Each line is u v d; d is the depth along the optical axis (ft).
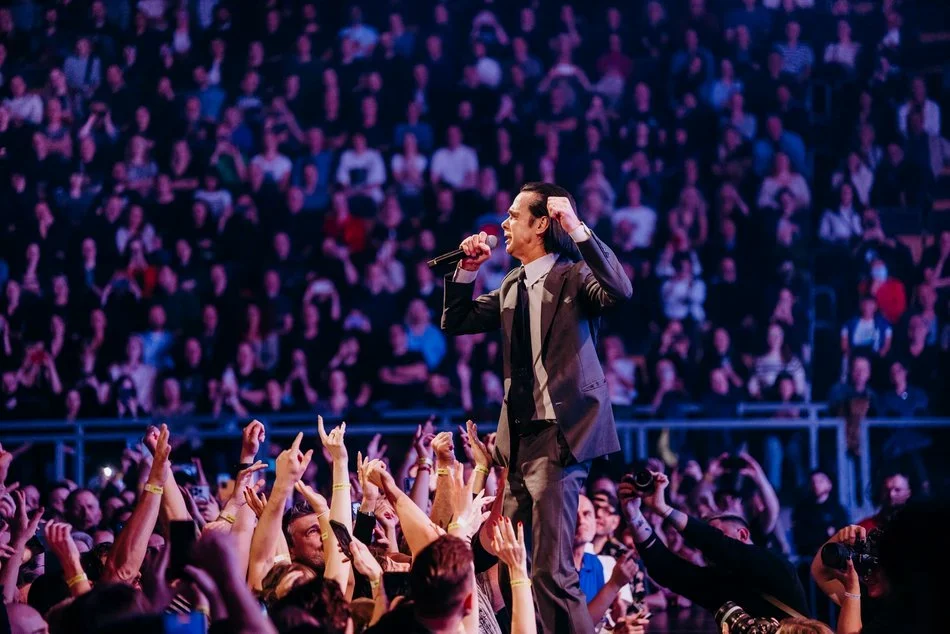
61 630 10.01
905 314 38.58
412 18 51.34
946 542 7.11
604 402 13.56
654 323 39.47
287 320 39.14
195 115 47.01
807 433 32.68
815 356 38.78
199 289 41.52
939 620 7.05
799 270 41.06
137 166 45.39
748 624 12.42
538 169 44.70
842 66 47.39
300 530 13.93
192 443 31.99
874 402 35.70
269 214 43.27
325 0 50.31
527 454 13.66
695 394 36.76
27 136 45.16
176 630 9.48
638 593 19.49
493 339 37.93
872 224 42.01
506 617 15.14
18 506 13.66
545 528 13.24
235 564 9.20
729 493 23.88
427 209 43.39
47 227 42.78
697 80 47.01
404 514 12.21
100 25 49.67
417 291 40.65
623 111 47.44
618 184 44.60
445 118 47.24
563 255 14.05
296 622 9.88
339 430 13.37
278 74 48.73
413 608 10.62
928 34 48.67
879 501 28.30
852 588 12.90
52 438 32.65
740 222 41.86
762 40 48.24
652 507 13.39
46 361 37.68
